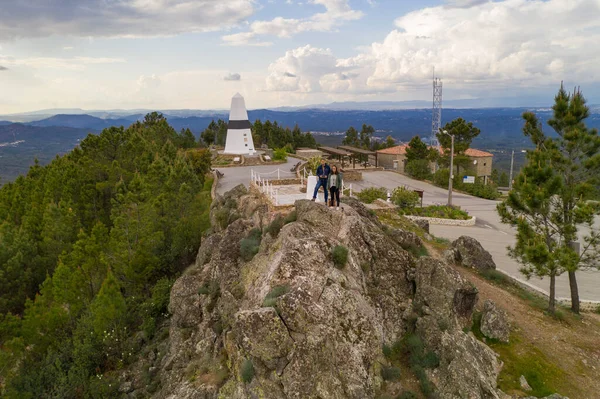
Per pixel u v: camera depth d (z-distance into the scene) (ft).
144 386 71.82
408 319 57.31
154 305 94.68
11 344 80.79
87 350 80.89
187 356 68.28
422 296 58.90
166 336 85.61
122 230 108.06
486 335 59.52
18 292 111.24
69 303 94.89
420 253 68.44
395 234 70.23
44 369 78.59
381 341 51.85
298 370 43.16
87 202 143.43
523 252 71.87
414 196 143.54
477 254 83.92
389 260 62.69
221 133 408.46
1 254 112.57
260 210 86.58
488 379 51.08
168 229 122.72
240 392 45.80
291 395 42.39
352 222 63.72
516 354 57.00
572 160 71.77
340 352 46.09
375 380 47.44
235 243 78.89
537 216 75.51
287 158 284.61
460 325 57.72
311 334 44.98
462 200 173.58
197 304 75.87
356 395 44.16
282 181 126.72
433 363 51.65
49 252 120.57
